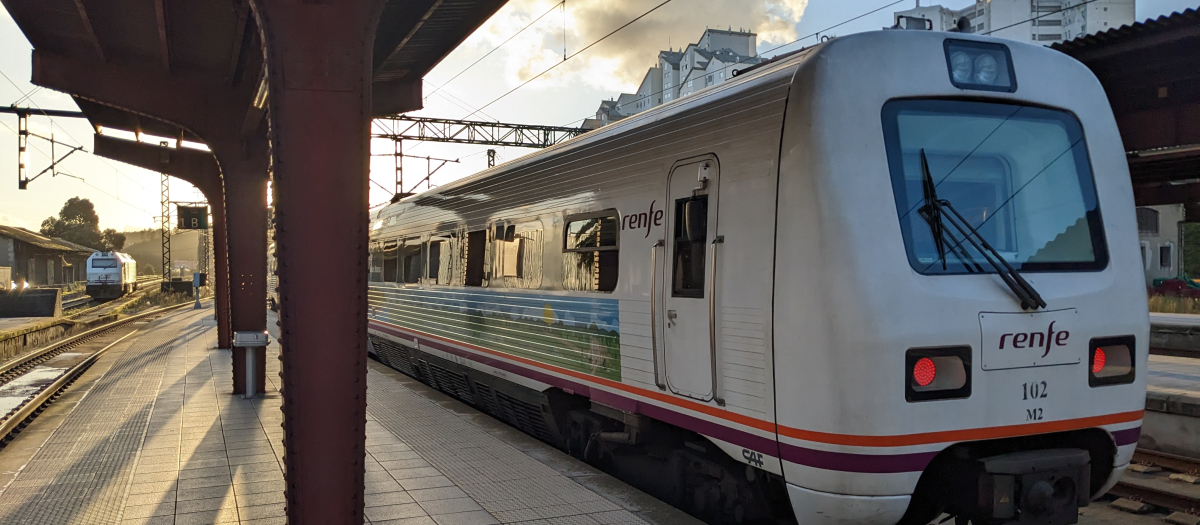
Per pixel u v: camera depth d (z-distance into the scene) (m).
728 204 4.54
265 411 8.95
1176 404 6.98
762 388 4.20
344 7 3.54
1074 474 4.07
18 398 10.34
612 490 5.59
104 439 7.45
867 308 3.77
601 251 5.93
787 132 4.12
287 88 3.53
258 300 10.26
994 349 3.99
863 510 3.80
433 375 10.55
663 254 5.14
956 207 4.11
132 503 5.36
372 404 9.12
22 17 7.64
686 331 4.88
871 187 3.93
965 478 4.14
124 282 47.53
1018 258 4.22
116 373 12.40
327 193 3.59
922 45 4.21
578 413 6.69
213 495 5.55
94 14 7.41
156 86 9.59
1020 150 4.35
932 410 3.85
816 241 3.88
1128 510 5.69
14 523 4.97
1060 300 4.16
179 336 20.11
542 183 6.96
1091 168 4.51
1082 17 58.94
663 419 5.16
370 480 5.79
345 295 3.66
